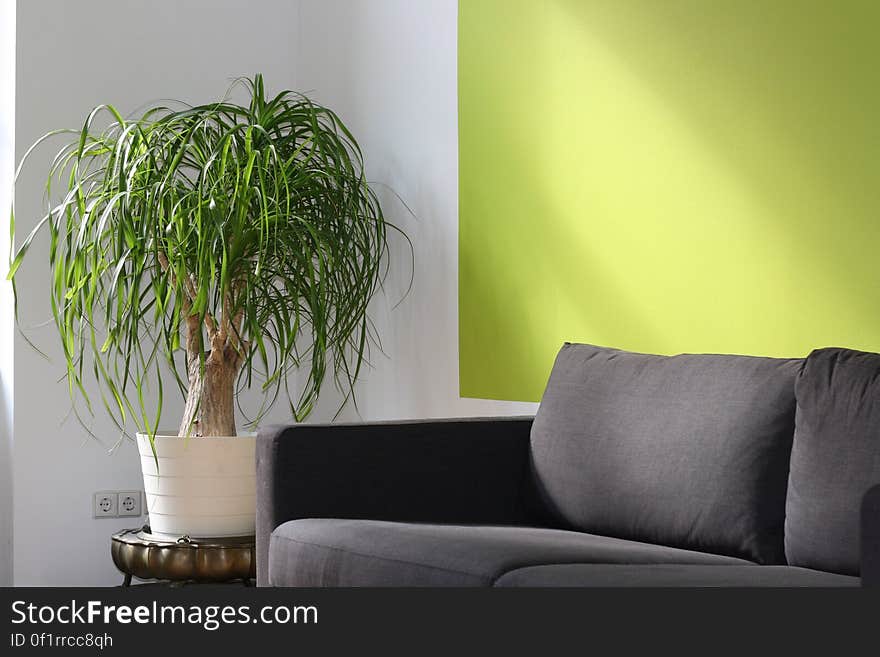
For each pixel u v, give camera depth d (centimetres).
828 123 262
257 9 449
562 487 270
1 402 405
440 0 386
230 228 337
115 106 418
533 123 347
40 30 404
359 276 376
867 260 253
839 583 185
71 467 407
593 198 326
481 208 366
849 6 257
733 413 237
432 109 389
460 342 373
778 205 274
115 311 402
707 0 293
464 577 203
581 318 329
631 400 262
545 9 343
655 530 246
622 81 317
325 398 443
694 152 295
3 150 406
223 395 358
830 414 214
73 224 355
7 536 402
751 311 280
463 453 286
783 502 227
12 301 400
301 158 419
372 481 274
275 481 265
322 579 238
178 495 349
